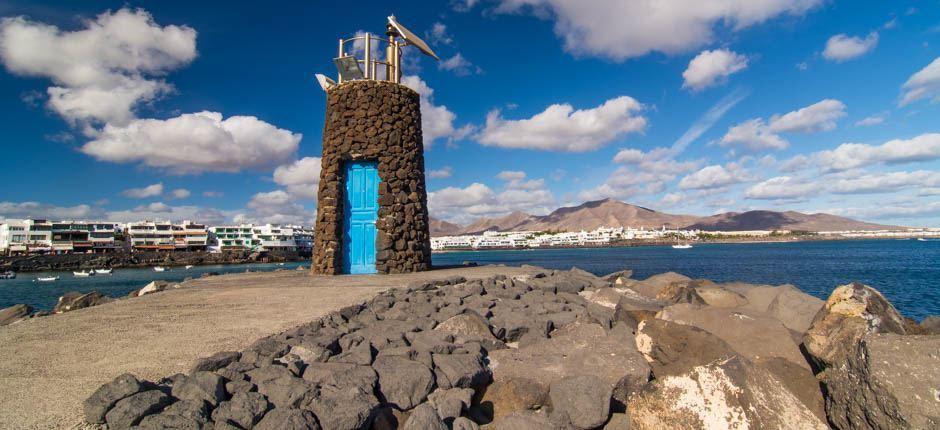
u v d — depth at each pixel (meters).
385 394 5.03
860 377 4.68
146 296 10.36
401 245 15.61
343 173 16.45
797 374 5.71
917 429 4.01
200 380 4.50
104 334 6.81
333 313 8.00
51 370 5.25
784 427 4.71
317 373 5.08
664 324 6.70
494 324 7.94
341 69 17.41
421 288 10.72
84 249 129.00
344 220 16.25
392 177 15.99
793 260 102.06
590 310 8.77
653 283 13.12
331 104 16.92
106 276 85.62
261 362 5.30
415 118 17.14
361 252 16.05
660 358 6.34
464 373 5.47
